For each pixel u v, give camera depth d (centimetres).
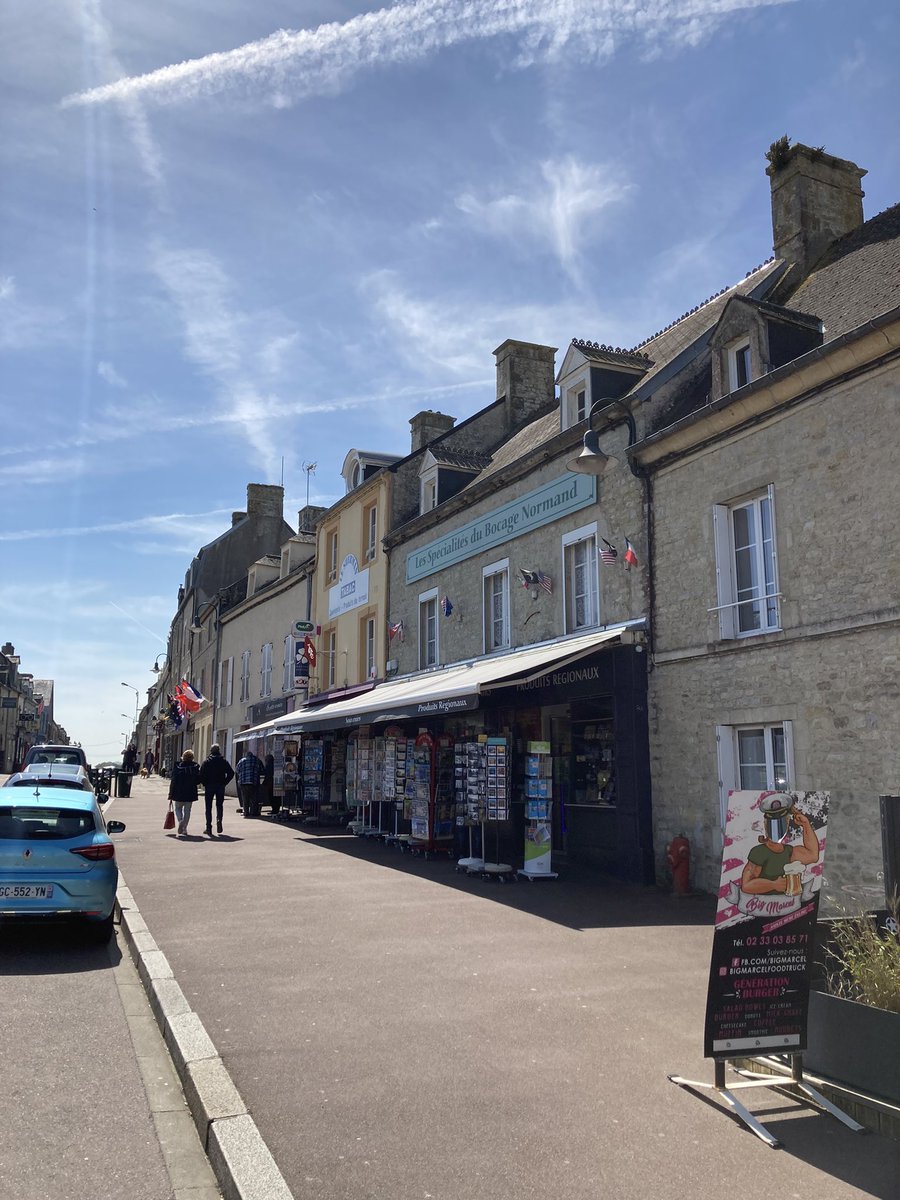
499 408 2127
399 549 1998
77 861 785
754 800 445
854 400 893
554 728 1400
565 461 1376
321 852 1385
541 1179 356
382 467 2194
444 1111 419
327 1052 495
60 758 2061
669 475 1148
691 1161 371
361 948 740
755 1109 424
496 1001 594
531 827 1134
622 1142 388
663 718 1115
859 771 852
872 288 1043
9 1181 363
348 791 1761
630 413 1226
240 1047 502
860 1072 414
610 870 1228
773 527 978
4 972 705
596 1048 505
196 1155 394
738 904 435
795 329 1053
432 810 1337
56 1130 414
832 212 1345
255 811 2152
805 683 918
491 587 1602
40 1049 523
